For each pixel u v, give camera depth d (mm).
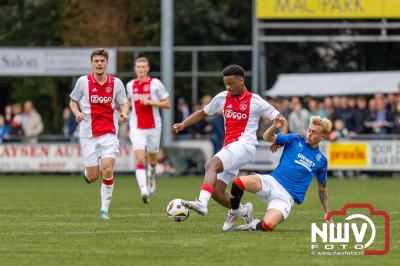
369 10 69125
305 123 61688
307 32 82625
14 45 86250
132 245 25516
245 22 87438
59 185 54938
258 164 64625
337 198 44656
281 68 82312
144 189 40781
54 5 86000
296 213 35719
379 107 64375
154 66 83312
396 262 23031
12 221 32375
